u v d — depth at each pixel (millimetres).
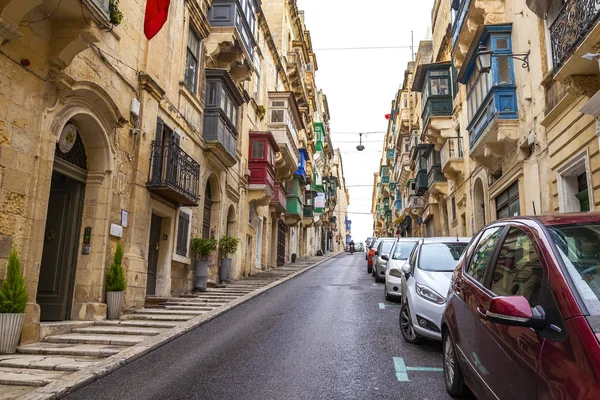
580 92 8984
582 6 8266
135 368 6230
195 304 11797
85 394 5160
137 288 10805
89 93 8828
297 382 5395
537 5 11047
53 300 9031
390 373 5746
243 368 6020
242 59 18297
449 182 23609
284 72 31984
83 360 6492
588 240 3232
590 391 2271
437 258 7941
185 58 14195
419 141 33938
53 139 8000
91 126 9328
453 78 22156
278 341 7535
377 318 9594
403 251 13164
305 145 40500
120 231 10203
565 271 2943
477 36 13977
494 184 15516
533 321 2812
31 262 7484
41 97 7766
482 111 14266
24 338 7230
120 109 10320
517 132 12930
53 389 5137
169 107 12852
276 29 32625
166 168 11906
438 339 6691
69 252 9281
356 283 17188
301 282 18297
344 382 5387
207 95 15992
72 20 7805
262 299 13078
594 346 2410
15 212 7223
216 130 15703
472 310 4039
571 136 9898
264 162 22938
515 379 3025
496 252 4062
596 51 7910
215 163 16625
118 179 10219
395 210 53625
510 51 13422
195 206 14266
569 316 2668
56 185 9539
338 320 9344
